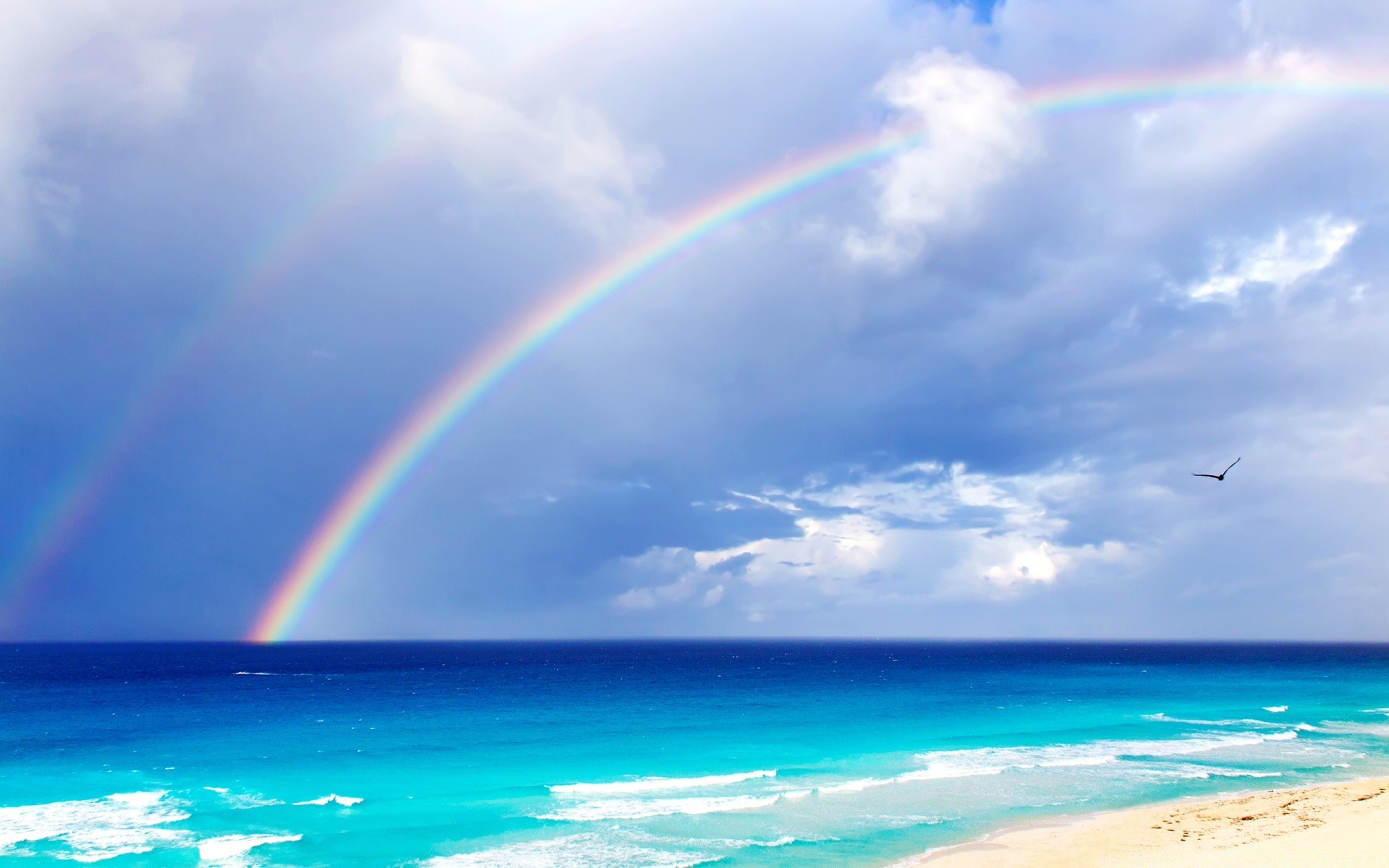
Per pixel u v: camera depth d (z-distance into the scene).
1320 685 102.44
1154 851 26.45
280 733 56.31
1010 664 173.88
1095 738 52.56
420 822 31.16
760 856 27.05
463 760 45.41
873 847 28.17
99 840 28.67
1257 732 55.00
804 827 30.62
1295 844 24.61
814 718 65.50
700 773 41.19
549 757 46.03
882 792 36.31
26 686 104.06
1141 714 67.06
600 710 72.81
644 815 32.22
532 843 28.50
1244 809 31.48
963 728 58.34
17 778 39.94
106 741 52.59
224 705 78.38
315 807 33.53
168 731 58.03
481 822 31.02
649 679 121.06
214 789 37.16
